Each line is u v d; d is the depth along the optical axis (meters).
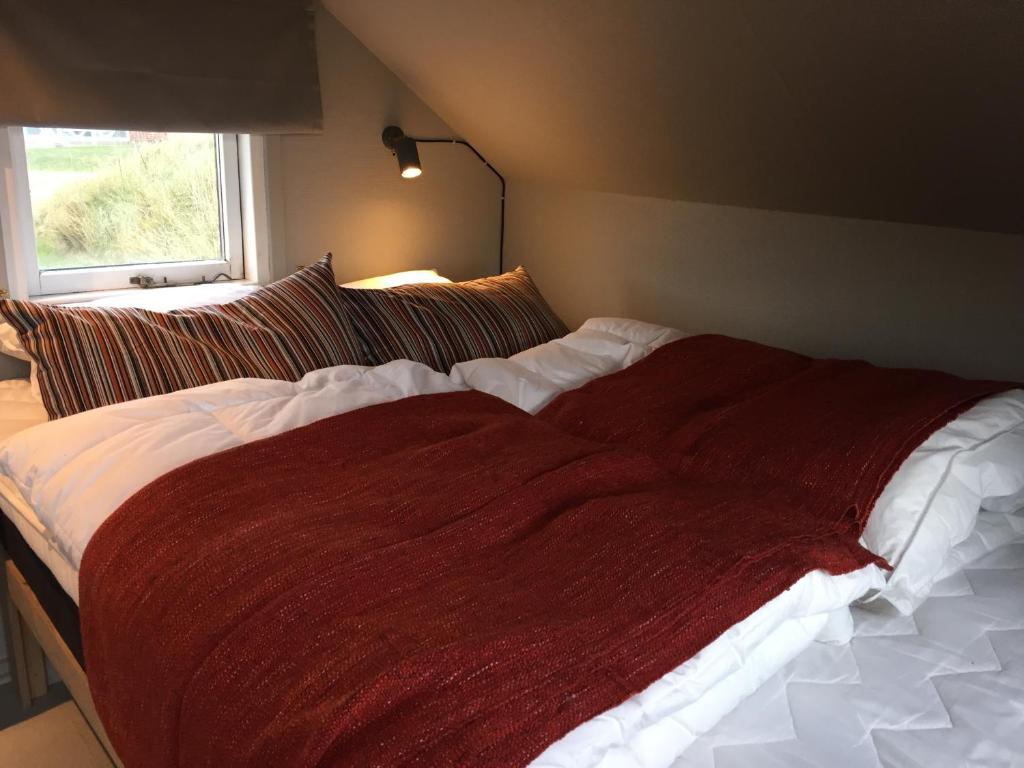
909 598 1.34
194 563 1.17
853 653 1.29
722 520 1.30
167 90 2.05
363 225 2.56
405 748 0.87
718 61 1.74
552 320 2.33
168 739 1.05
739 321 2.45
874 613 1.39
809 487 1.44
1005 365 1.97
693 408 1.75
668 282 2.59
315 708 0.93
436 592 1.11
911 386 1.72
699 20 1.64
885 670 1.24
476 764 0.85
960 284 2.00
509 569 1.19
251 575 1.13
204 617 1.10
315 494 1.35
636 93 2.01
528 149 2.59
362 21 2.29
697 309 2.54
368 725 0.90
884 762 1.06
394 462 1.46
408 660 0.96
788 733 1.11
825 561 1.23
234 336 1.83
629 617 1.08
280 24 2.20
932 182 1.84
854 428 1.53
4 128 1.89
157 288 2.23
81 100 1.94
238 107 2.17
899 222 2.07
